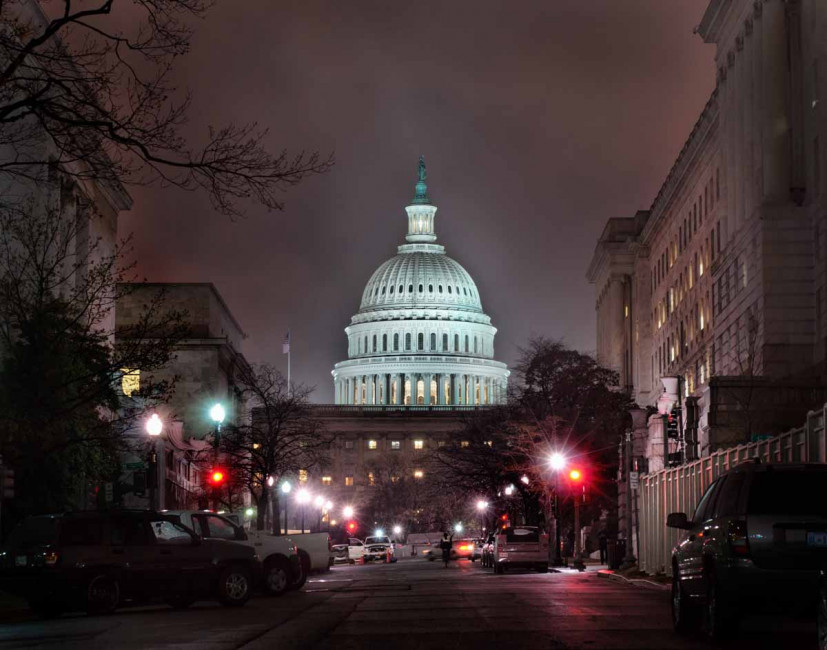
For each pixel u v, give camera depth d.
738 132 87.75
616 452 96.00
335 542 117.00
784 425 66.75
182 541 32.41
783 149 80.12
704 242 108.00
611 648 19.70
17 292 47.09
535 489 90.50
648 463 73.00
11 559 30.80
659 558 48.28
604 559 78.19
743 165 86.12
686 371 115.75
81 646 21.62
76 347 49.66
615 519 96.56
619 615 27.00
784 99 80.25
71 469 47.97
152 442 49.81
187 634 23.91
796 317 77.94
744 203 85.88
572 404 98.56
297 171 27.73
